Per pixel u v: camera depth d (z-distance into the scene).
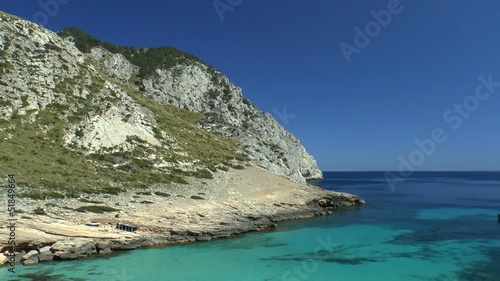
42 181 39.00
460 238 38.56
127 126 61.56
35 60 60.69
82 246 28.89
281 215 50.00
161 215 37.81
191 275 25.31
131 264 27.39
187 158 62.59
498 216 52.97
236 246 34.03
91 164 48.97
